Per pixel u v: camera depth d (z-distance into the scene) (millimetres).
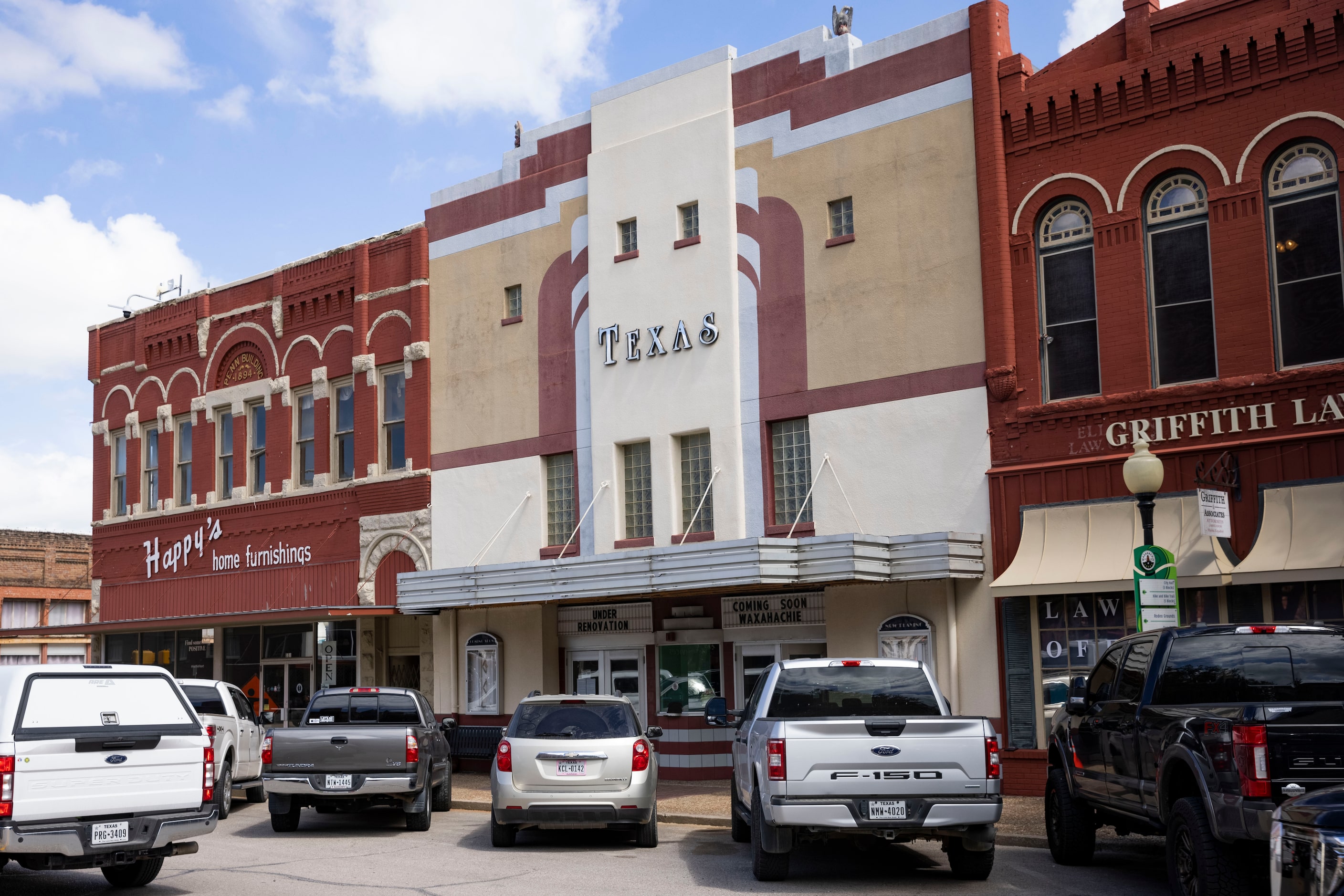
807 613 20484
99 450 34281
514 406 24688
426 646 25781
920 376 19109
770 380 20844
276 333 29484
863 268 19922
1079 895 10750
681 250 22172
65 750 10734
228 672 29891
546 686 23609
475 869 12602
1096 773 11500
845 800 10984
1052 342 18047
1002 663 17844
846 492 19750
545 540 23969
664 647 22484
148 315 32938
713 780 21250
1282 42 16281
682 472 22062
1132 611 16844
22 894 11641
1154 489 13438
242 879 12211
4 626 49438
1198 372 16781
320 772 15570
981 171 18688
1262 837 8281
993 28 18812
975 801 10984
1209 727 8883
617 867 12664
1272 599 15609
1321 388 15547
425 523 25938
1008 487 18031
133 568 32812
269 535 29234
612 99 23688
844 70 20562
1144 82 17375
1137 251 17312
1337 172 15820
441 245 26406
